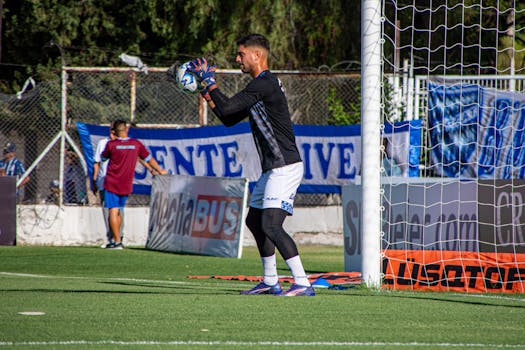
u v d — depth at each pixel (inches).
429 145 1412.4
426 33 2090.3
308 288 666.2
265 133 642.8
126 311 559.8
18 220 1619.1
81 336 458.3
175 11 2219.5
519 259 805.9
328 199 1637.6
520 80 1471.5
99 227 1638.8
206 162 1616.6
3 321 510.6
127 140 1456.7
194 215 1413.6
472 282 814.5
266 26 2137.1
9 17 2277.3
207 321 516.4
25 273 1057.5
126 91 1743.4
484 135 1427.2
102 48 2317.9
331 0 2127.2
